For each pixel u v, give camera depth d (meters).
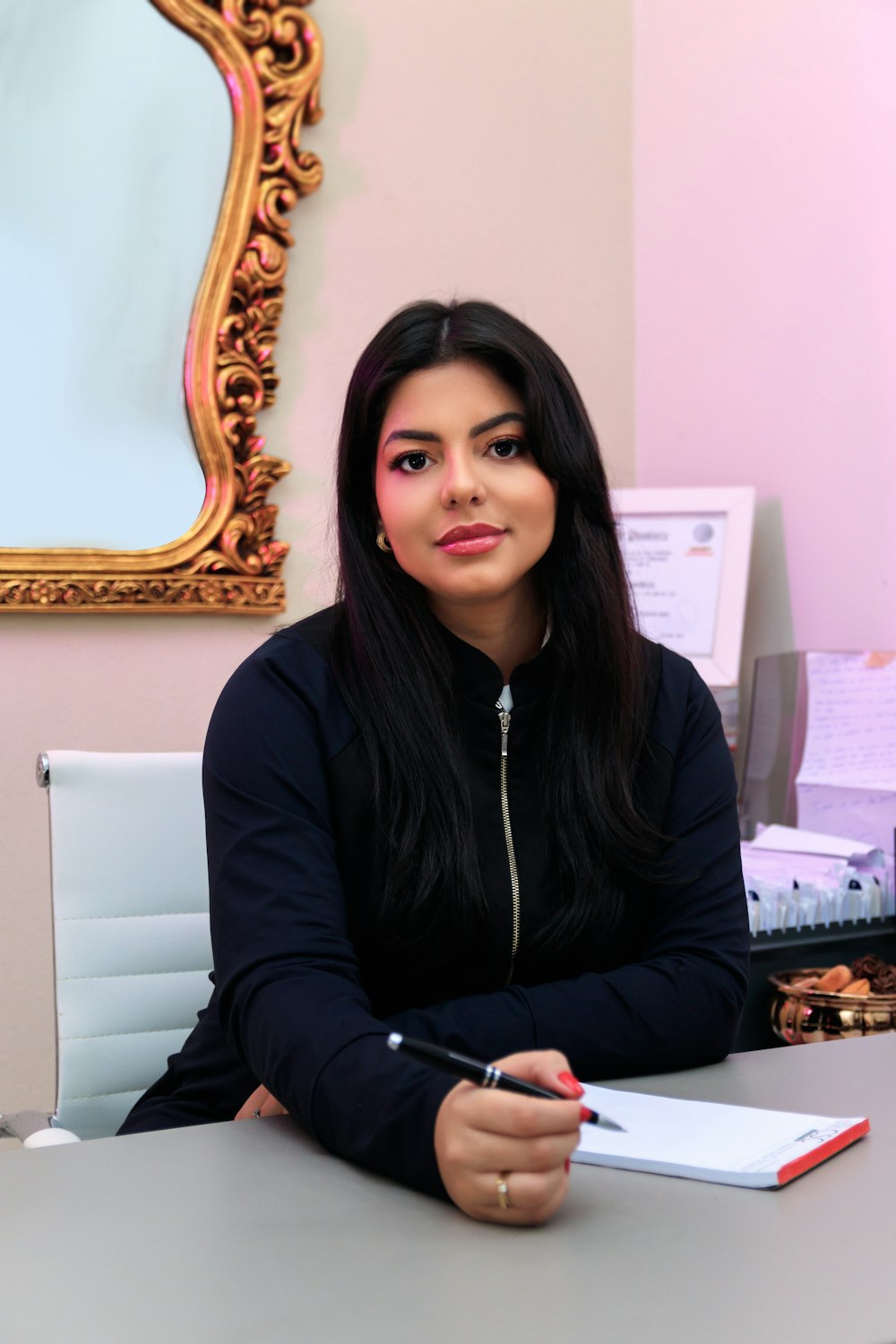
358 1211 0.69
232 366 2.14
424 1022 0.92
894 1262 0.61
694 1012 0.98
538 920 1.08
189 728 2.15
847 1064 0.98
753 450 2.30
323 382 2.27
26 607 2.00
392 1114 0.73
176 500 2.12
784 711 2.00
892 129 1.96
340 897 1.00
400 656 1.08
